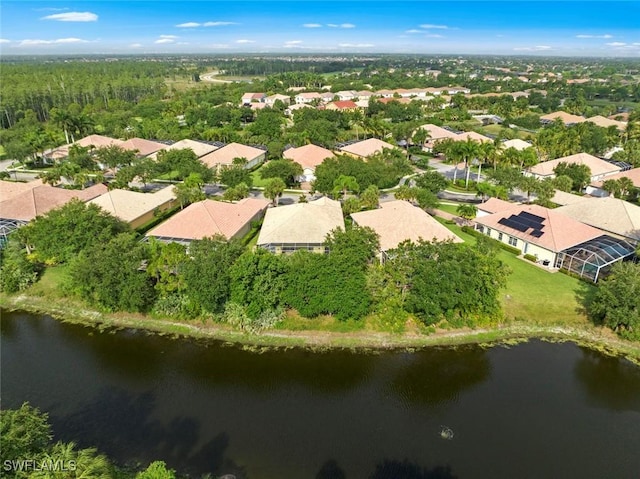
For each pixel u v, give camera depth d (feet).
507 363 144.46
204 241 165.89
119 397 128.47
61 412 122.72
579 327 159.22
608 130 431.84
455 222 250.37
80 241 187.32
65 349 149.48
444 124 521.24
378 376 138.21
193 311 160.76
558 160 336.90
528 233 207.92
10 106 521.65
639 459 111.04
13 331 158.71
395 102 617.62
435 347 150.20
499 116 581.94
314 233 197.88
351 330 155.02
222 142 419.95
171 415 121.80
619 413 125.49
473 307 156.66
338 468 106.32
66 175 299.58
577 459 110.22
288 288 153.69
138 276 157.89
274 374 138.72
